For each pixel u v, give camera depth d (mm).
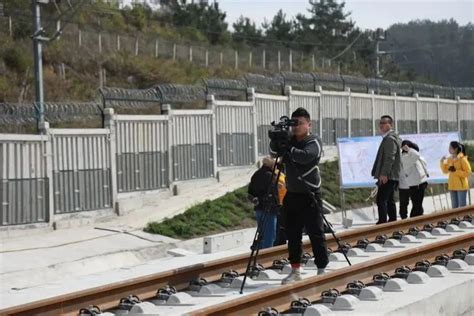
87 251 18812
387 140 20172
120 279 15219
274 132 12578
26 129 25391
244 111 29516
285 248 15875
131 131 24281
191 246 20984
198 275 13391
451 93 46781
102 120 23453
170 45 58531
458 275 13273
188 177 26641
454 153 24938
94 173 22781
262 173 16297
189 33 68438
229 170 28531
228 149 28641
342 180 24375
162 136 25547
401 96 41125
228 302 9797
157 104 25797
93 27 52531
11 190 20203
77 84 42375
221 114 28312
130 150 24188
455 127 46500
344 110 35844
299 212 12656
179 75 50031
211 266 13766
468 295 12422
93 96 41500
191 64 54250
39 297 13438
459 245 16422
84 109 22875
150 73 47969
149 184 24938
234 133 28969
